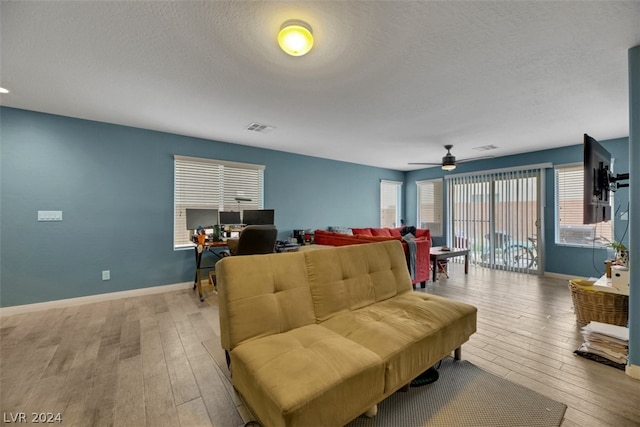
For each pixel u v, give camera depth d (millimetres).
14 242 3068
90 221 3471
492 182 5645
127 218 3713
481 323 2775
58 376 1880
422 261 4062
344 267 2102
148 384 1800
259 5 1529
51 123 3238
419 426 1449
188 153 4188
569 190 4688
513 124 3553
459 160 5789
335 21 1653
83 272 3428
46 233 3225
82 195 3420
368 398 1312
